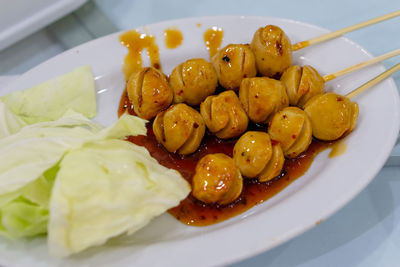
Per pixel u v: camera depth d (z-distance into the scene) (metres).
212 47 0.33
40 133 0.27
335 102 0.28
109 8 0.39
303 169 0.29
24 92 0.31
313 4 0.38
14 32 0.34
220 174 0.27
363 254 0.27
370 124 0.28
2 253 0.24
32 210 0.24
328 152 0.29
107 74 0.33
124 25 0.37
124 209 0.25
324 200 0.25
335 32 0.31
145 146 0.31
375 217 0.28
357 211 0.28
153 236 0.27
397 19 0.36
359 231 0.27
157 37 0.33
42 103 0.31
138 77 0.30
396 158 0.29
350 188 0.25
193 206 0.28
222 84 0.31
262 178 0.28
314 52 0.32
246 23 0.33
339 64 0.31
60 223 0.23
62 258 0.24
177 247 0.24
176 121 0.28
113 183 0.25
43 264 0.24
